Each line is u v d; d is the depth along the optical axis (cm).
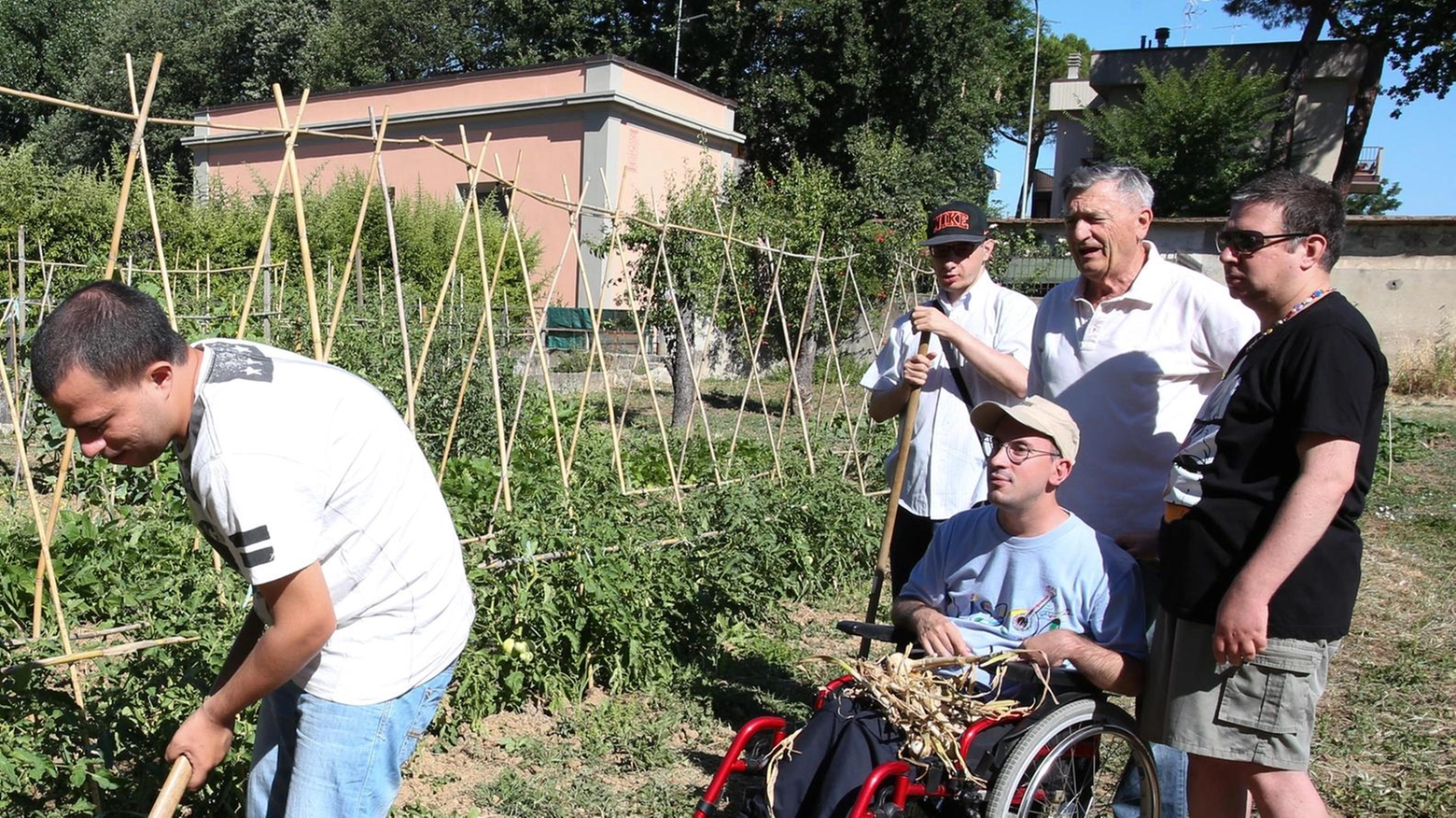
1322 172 3152
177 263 1528
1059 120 3812
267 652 220
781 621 629
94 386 197
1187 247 1900
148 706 362
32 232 1694
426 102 2269
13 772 309
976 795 294
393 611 238
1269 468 274
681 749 461
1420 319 1920
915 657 352
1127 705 548
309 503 217
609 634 507
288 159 409
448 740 447
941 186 2694
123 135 3061
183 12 3216
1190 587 283
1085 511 355
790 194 1422
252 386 216
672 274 1287
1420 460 1289
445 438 880
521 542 476
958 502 445
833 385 1748
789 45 2797
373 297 1028
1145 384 341
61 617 349
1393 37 2597
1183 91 2922
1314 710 278
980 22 2859
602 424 1293
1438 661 587
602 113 2036
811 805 302
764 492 666
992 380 416
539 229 2131
